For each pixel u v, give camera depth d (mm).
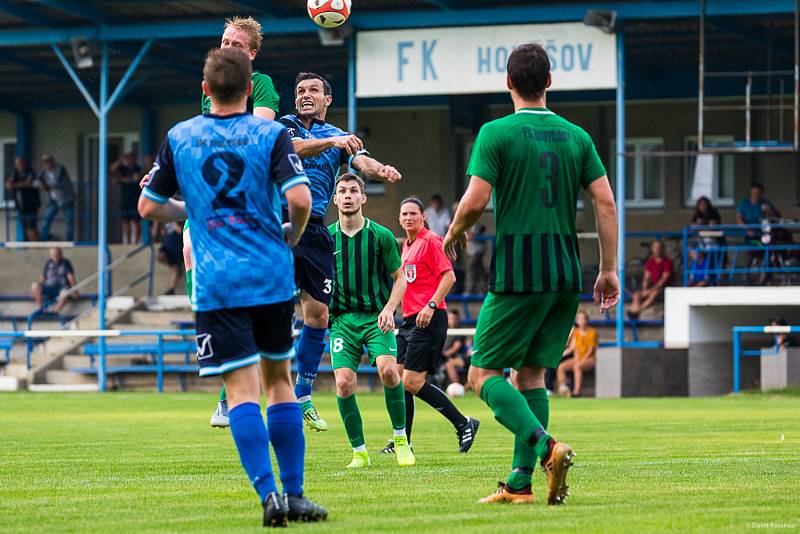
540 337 13766
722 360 54531
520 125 13531
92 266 72438
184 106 75750
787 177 67562
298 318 58719
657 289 59625
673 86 68625
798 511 12844
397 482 16656
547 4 55000
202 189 12070
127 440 26391
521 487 13719
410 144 72438
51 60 66938
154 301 67188
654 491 15031
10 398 49688
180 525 12148
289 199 11992
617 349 52438
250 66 12391
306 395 19797
